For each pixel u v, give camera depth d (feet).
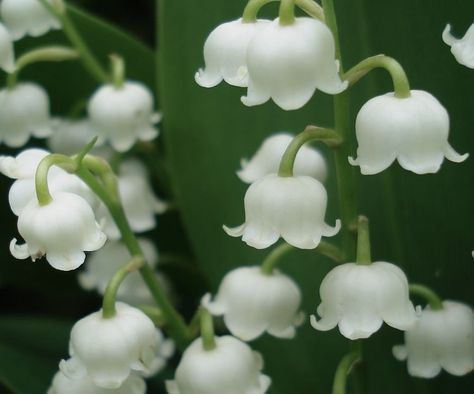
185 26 0.53
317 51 0.40
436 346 0.45
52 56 0.53
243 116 0.53
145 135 0.54
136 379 0.45
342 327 0.42
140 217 0.55
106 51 0.57
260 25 0.42
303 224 0.41
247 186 0.53
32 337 0.55
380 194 0.50
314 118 0.51
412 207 0.50
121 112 0.53
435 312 0.45
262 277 0.47
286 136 0.49
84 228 0.42
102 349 0.43
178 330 0.46
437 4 0.49
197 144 0.53
